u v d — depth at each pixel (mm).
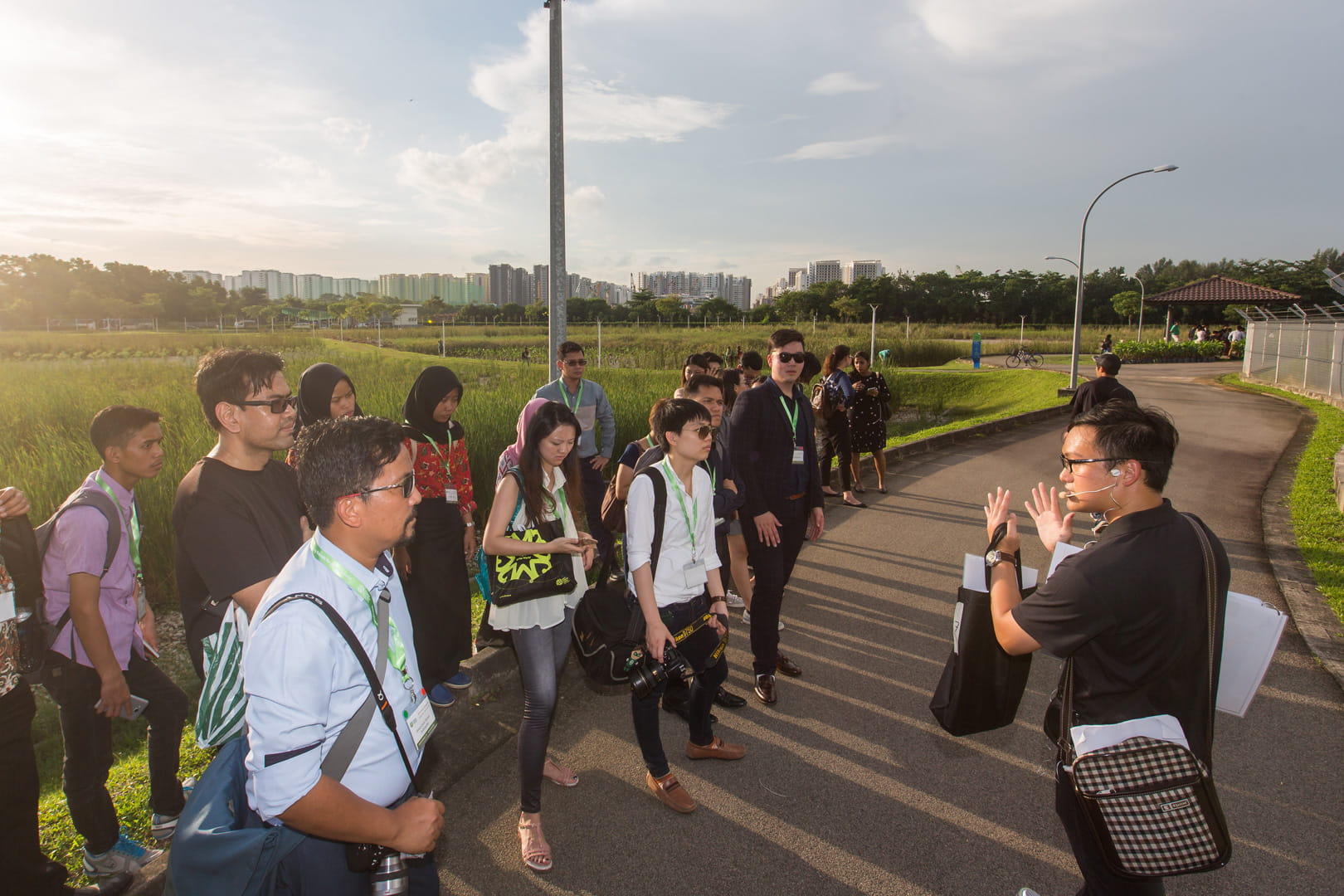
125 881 2520
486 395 11508
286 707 1445
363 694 1593
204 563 2043
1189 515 1886
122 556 2570
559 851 2826
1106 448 1856
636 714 3004
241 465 2227
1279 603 5215
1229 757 3398
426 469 3713
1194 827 1719
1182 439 12531
